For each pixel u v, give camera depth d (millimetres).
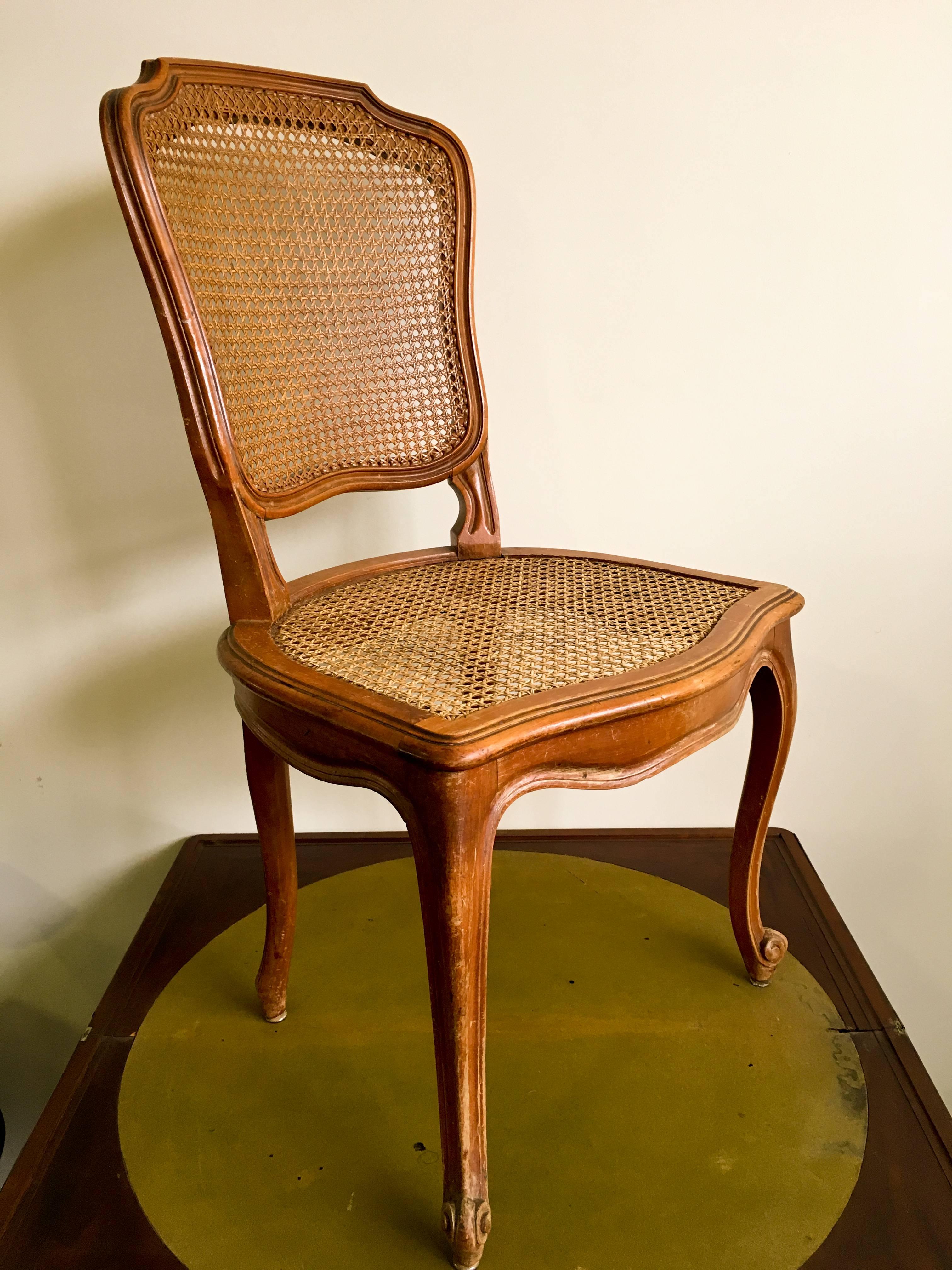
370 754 694
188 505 1229
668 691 725
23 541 1231
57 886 1406
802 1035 1006
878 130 1091
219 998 1086
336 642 817
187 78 842
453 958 675
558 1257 769
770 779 983
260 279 914
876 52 1064
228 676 1308
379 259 1009
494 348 1178
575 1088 938
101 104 773
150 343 1159
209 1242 795
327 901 1244
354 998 1080
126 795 1365
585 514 1254
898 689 1327
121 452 1202
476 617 871
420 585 970
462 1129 714
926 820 1395
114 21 1047
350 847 1366
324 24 1059
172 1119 923
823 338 1171
